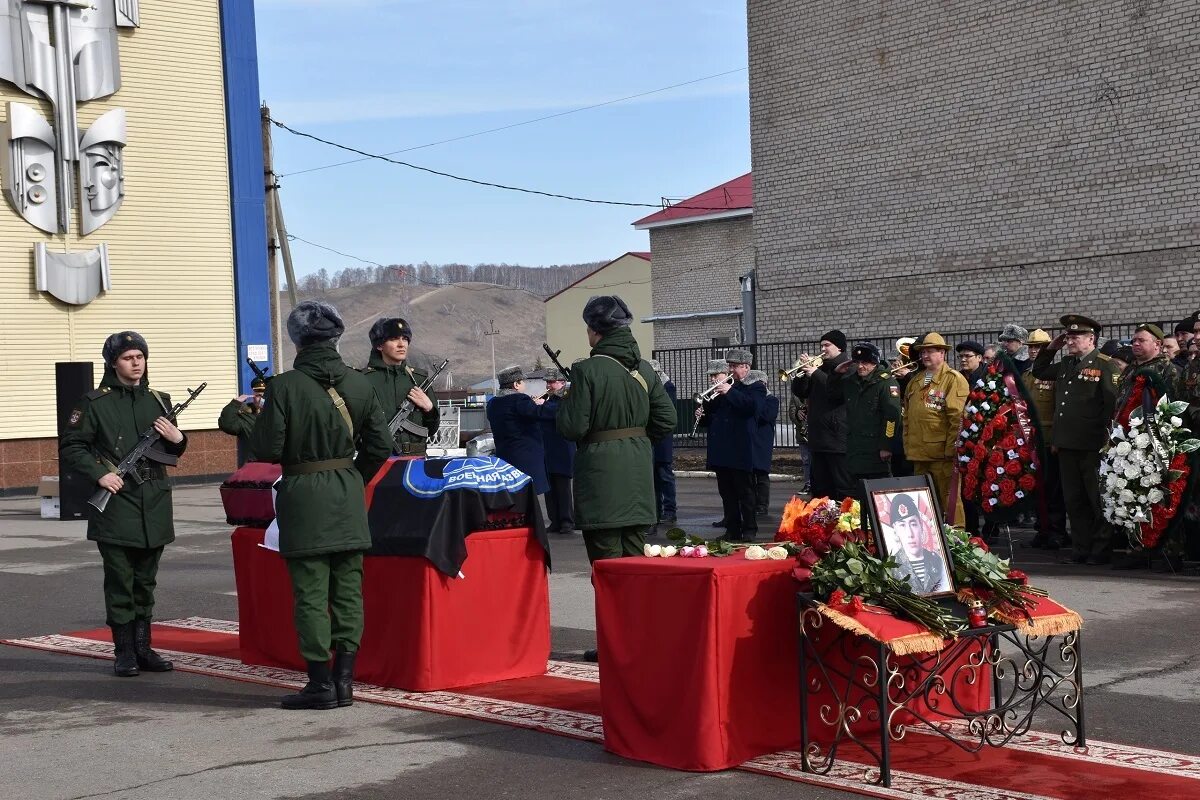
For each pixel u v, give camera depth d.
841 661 5.78
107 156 24.98
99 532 7.69
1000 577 5.66
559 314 65.88
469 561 7.23
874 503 5.46
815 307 29.17
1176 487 10.52
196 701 7.06
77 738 6.27
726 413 13.05
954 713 6.27
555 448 14.82
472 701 6.84
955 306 26.64
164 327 25.92
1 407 23.91
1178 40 22.98
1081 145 24.50
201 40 26.48
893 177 27.58
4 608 10.55
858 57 28.02
